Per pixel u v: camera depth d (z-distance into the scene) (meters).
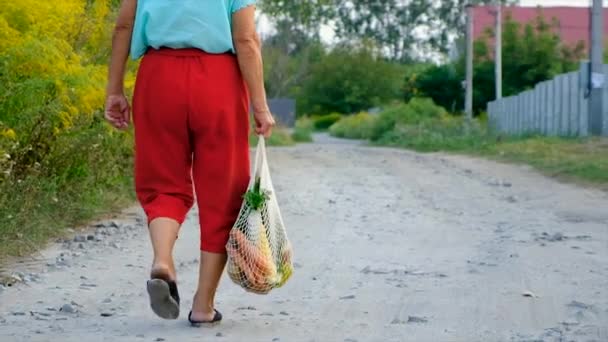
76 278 8.27
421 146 39.66
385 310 7.02
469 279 8.28
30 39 9.91
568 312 6.92
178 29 5.90
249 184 6.09
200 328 6.31
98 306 7.09
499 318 6.74
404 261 9.30
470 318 6.74
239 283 6.05
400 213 13.56
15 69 10.02
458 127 44.16
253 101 6.04
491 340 6.07
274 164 26.22
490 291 7.72
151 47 6.00
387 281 8.23
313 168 24.28
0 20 9.79
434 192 16.84
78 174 11.98
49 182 11.24
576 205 14.26
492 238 10.85
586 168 19.55
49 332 6.22
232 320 6.61
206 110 5.94
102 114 12.34
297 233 11.48
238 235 6.00
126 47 6.19
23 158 10.78
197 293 6.31
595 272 8.55
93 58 12.88
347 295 7.61
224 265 6.26
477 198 15.63
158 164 6.04
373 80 80.25
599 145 26.09
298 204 14.91
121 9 6.14
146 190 6.09
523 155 25.94
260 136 6.09
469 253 9.76
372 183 19.03
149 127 6.03
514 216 13.01
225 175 6.05
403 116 54.34
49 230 10.53
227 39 5.93
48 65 10.06
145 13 5.93
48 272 8.55
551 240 10.62
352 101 79.75
